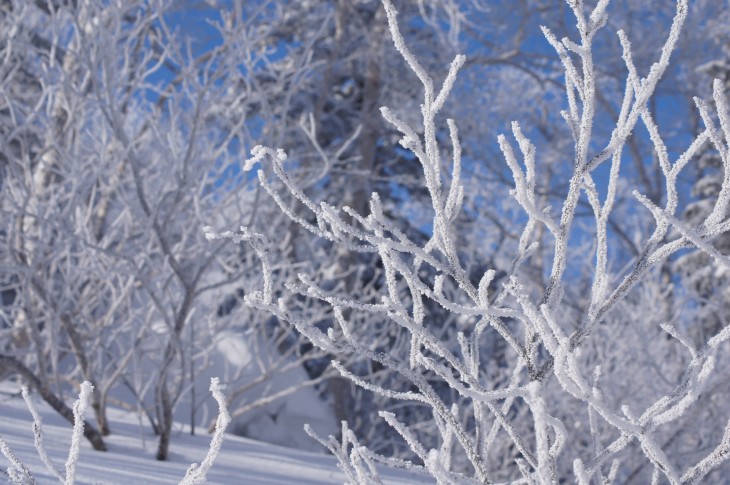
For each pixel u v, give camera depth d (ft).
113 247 17.39
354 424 36.40
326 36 40.42
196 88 14.57
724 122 4.50
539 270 46.85
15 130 14.28
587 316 5.02
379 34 43.24
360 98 47.65
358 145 42.47
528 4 48.34
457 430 5.40
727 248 41.34
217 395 4.29
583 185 5.09
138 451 13.96
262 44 23.13
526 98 55.26
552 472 4.99
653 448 4.14
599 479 5.30
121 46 15.02
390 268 5.08
